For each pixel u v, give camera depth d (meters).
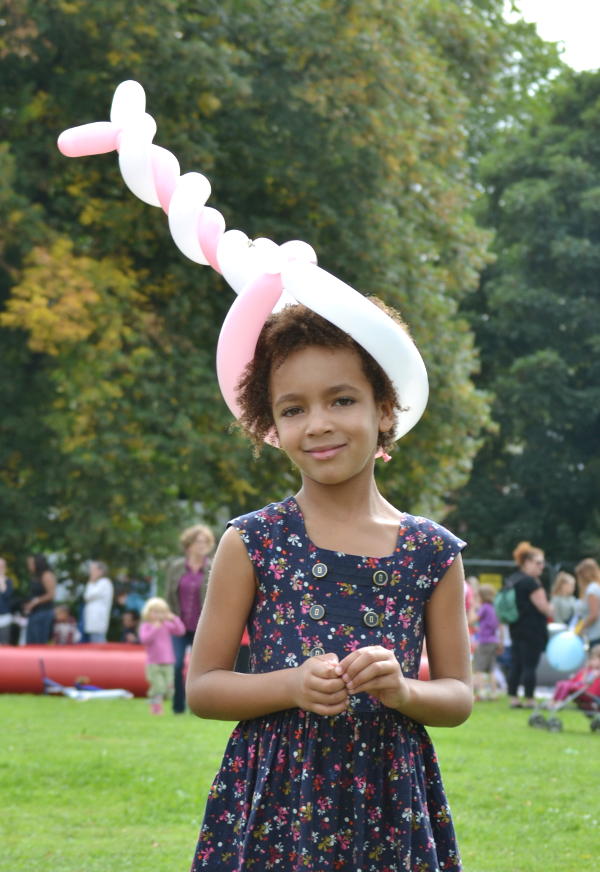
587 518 34.78
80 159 20.67
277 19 20.19
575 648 12.99
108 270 19.80
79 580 23.34
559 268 32.91
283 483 21.59
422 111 21.67
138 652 16.05
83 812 7.24
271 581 2.85
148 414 19.78
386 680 2.56
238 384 2.96
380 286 21.28
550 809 7.48
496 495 35.59
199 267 21.02
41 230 19.92
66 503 20.81
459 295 24.34
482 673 16.55
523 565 14.92
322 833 2.70
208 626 2.87
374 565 2.84
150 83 19.77
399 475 22.50
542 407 32.75
